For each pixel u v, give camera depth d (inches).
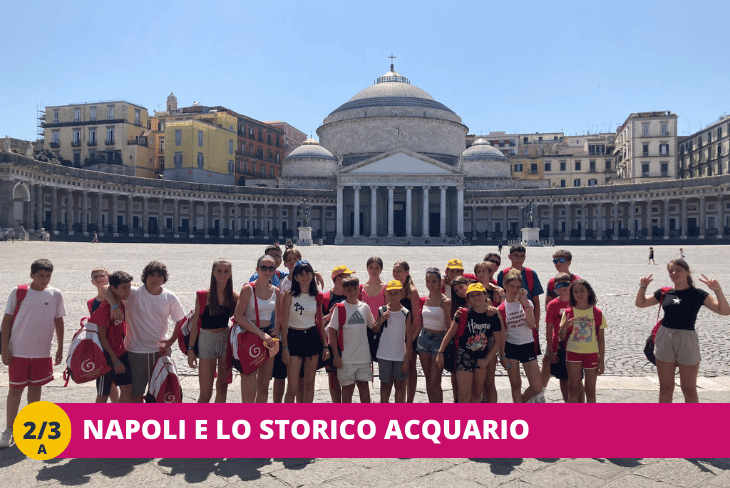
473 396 292.7
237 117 3742.6
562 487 220.2
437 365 294.7
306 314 296.7
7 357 273.7
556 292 331.3
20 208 2325.3
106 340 269.4
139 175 3331.7
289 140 4557.1
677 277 283.4
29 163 2298.2
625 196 3041.3
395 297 305.1
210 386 288.4
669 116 3469.5
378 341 311.0
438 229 3523.6
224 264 284.4
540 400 303.4
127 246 1978.3
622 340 516.1
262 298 292.5
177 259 1550.2
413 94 3799.2
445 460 244.7
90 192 2711.6
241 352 274.7
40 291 281.7
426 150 3663.9
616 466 239.1
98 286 297.0
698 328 578.6
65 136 3385.8
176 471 234.2
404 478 227.6
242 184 3782.0
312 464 240.7
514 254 348.8
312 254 1812.3
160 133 3481.8
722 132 3304.6
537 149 4397.1
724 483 223.9
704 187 2714.1
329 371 310.7
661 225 3176.7
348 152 3745.1
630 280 1079.6
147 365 280.1
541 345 525.3
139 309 277.1
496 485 221.6
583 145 4503.0
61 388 351.3
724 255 1737.2
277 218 3587.6
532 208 2591.0
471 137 4719.5
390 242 3046.3
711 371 407.8
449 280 339.9
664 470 235.5
